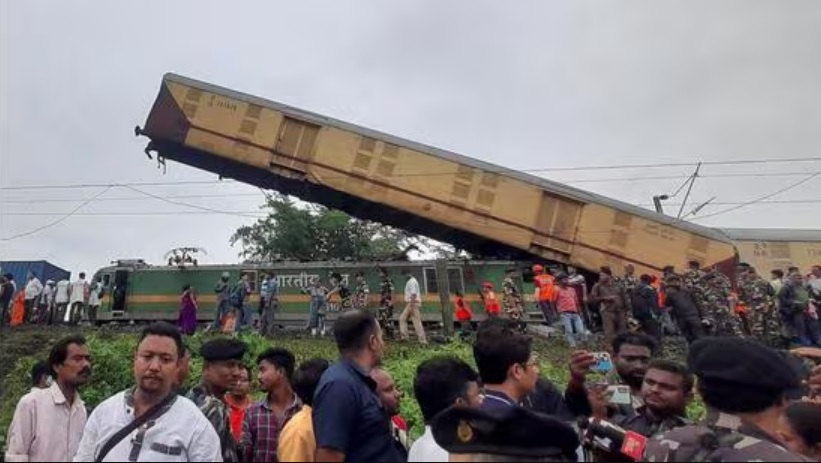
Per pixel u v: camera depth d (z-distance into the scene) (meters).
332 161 20.38
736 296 15.62
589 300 15.59
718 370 2.54
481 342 3.30
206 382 4.45
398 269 20.67
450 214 20.03
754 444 2.35
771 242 19.91
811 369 4.16
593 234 19.36
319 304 18.91
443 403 3.22
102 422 3.27
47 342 17.52
